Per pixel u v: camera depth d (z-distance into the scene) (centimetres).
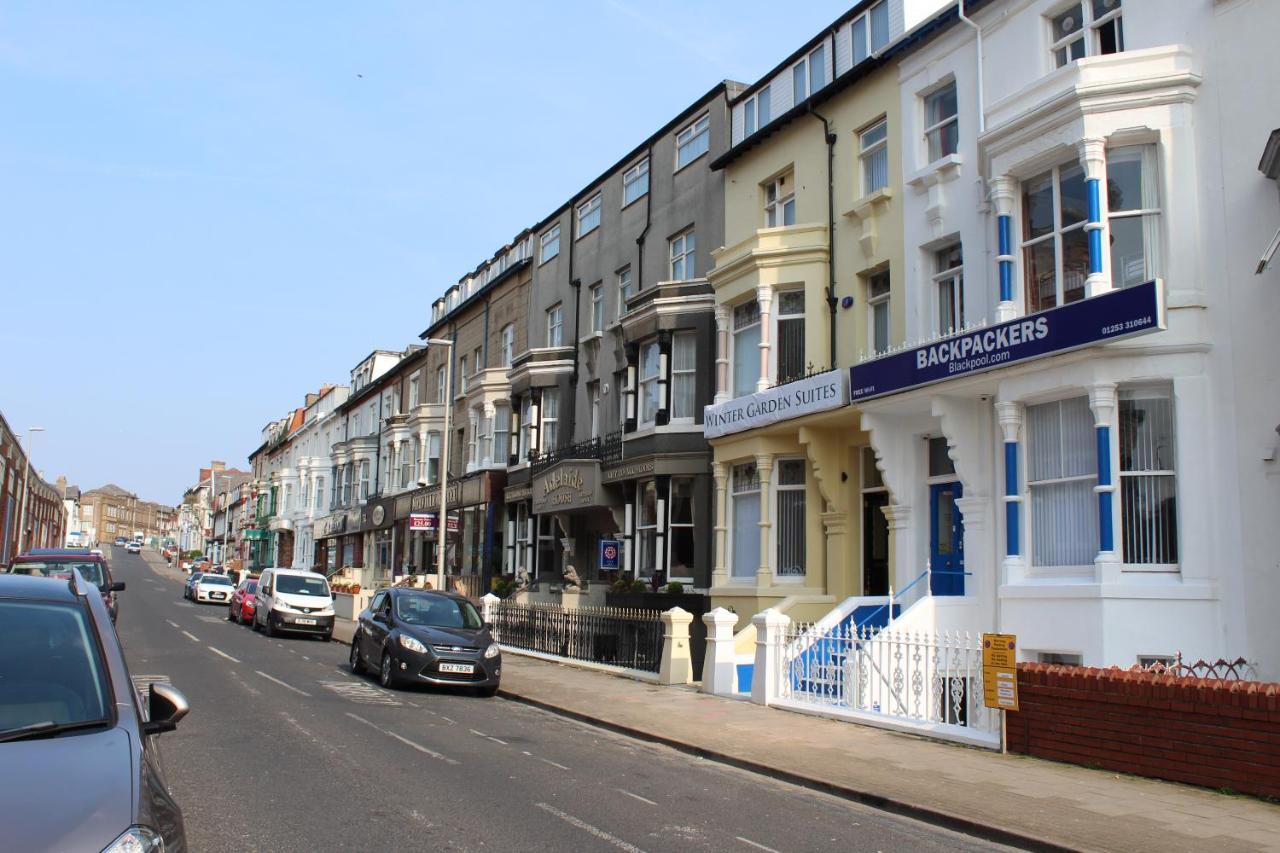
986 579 1487
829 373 1731
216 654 2139
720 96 2359
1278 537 1173
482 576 3188
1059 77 1396
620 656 1966
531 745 1157
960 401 1530
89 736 470
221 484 13112
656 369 2384
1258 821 809
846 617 1579
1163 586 1241
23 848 374
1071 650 1306
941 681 1310
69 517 12331
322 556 5922
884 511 1712
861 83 1892
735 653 1688
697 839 750
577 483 2580
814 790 966
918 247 1714
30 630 537
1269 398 1197
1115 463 1299
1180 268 1280
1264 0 1253
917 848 761
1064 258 1395
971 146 1622
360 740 1116
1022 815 830
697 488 2238
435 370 4275
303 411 7344
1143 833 775
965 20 1625
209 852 662
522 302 3378
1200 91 1303
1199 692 937
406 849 683
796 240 1961
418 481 4194
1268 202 1222
